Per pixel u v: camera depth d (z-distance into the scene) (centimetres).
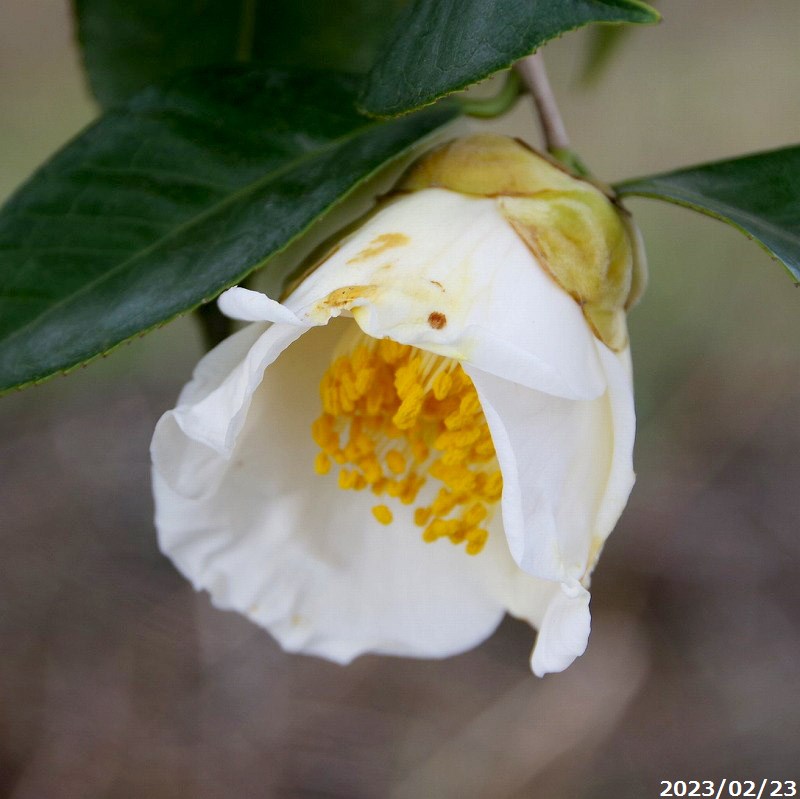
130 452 122
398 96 39
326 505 43
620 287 41
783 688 113
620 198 41
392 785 109
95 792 107
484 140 41
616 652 115
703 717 113
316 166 41
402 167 42
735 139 94
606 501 40
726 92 91
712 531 121
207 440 40
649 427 117
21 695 110
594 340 40
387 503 43
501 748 110
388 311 39
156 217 41
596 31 47
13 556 116
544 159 41
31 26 94
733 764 110
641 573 119
